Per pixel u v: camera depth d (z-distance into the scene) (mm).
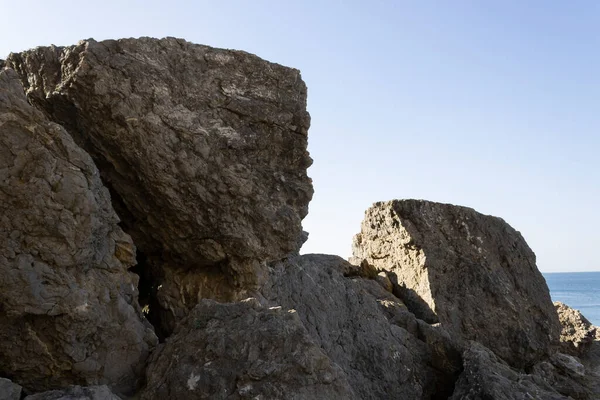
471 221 12398
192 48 8344
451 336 11312
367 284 11992
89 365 6637
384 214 12961
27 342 6367
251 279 8852
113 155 7992
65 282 6457
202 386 6395
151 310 9516
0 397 5598
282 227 8812
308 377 6473
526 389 8703
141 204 8500
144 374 7012
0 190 6184
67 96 7488
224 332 6926
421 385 9961
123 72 7656
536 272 12789
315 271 10547
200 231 8562
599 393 10984
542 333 12086
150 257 9477
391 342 10047
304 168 9219
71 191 6523
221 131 8383
